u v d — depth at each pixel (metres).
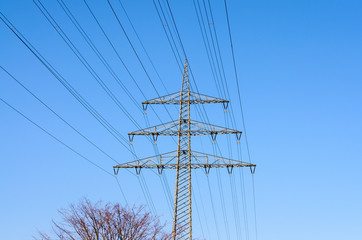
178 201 39.62
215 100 42.84
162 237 34.16
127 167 40.88
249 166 41.00
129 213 33.62
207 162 40.91
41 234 32.28
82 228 32.69
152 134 41.91
